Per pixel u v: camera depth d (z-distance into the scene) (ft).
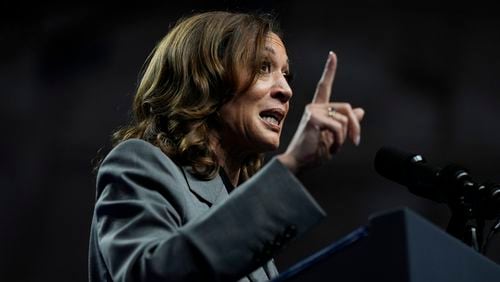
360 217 36.58
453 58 38.11
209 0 37.86
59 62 38.37
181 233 8.31
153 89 11.41
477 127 37.65
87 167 37.55
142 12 38.50
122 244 8.84
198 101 10.95
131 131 11.32
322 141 8.13
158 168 9.93
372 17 38.27
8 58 38.40
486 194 9.65
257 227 8.20
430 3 38.40
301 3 37.96
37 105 38.01
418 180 10.15
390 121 37.76
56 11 38.58
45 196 37.40
